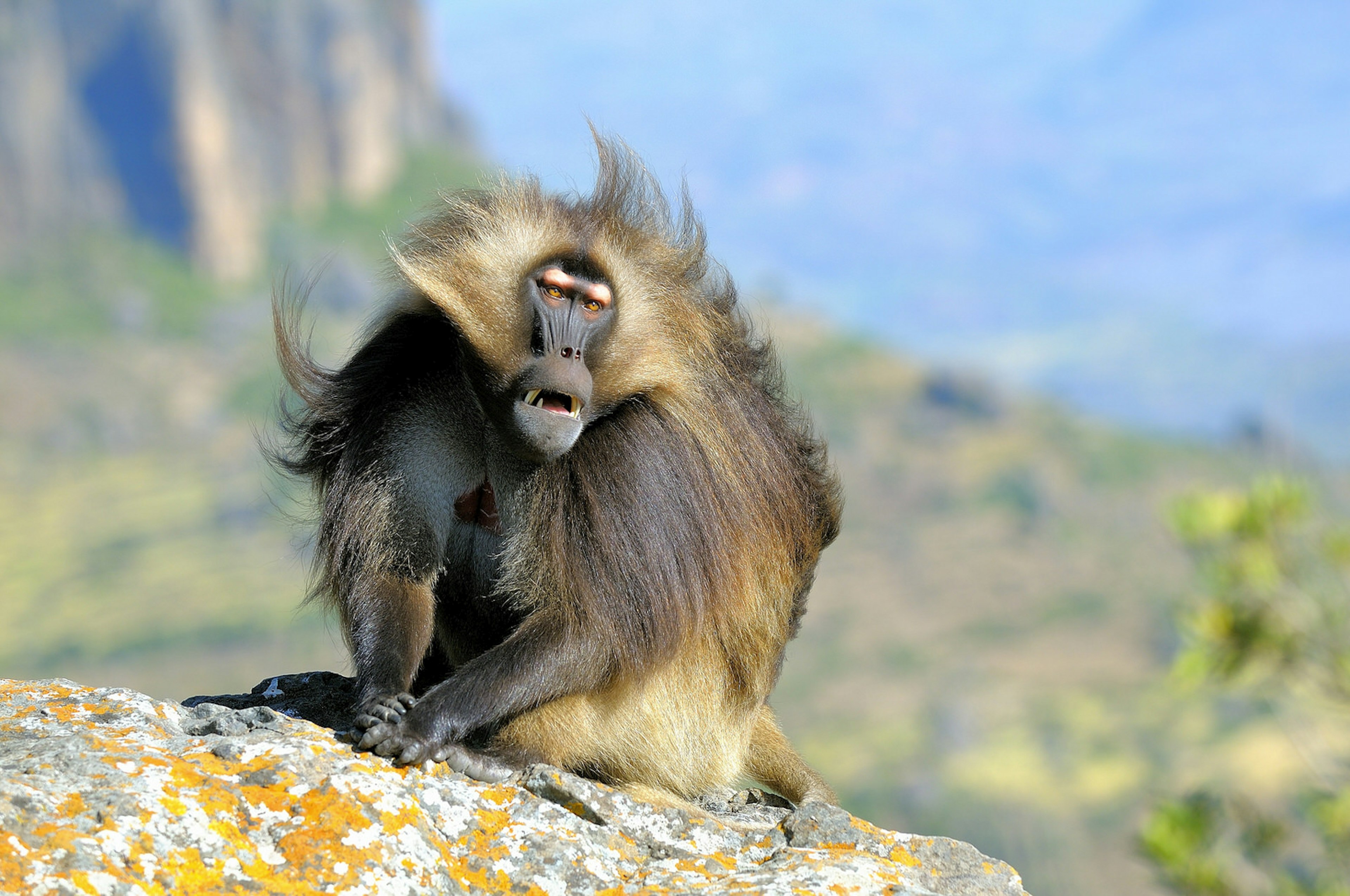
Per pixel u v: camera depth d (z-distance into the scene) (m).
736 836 19.02
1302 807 38.62
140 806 15.50
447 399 22.48
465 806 17.91
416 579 21.84
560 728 21.47
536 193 23.73
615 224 23.80
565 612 21.00
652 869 17.52
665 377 22.77
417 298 22.95
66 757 16.34
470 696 19.98
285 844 15.82
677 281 24.31
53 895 13.94
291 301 23.61
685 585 21.62
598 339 22.31
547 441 21.16
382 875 15.77
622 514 21.42
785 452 25.11
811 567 25.67
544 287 22.38
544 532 21.42
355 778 17.02
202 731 18.95
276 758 17.09
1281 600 38.62
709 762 24.02
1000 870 18.70
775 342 27.11
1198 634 39.19
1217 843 37.97
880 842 18.92
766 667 24.44
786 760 26.61
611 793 19.25
